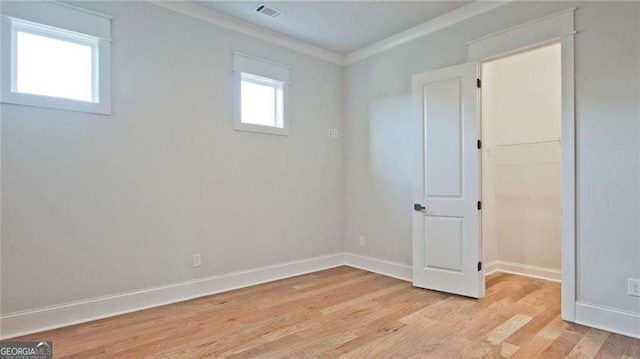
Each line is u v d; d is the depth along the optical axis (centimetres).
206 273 337
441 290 340
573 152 262
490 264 415
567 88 264
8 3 241
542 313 283
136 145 296
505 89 427
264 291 346
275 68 390
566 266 266
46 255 255
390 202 406
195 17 330
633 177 238
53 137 258
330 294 336
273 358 214
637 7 236
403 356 216
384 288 355
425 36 369
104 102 279
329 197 448
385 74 411
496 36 309
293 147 409
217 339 239
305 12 336
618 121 243
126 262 290
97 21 276
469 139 323
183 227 323
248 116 380
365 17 347
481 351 221
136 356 216
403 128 392
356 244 448
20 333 244
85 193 271
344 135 460
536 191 399
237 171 360
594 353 216
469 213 323
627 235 240
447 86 337
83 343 232
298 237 414
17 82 249
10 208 242
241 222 363
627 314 240
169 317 278
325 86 443
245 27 362
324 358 213
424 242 353
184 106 324
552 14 274
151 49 304
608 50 247
